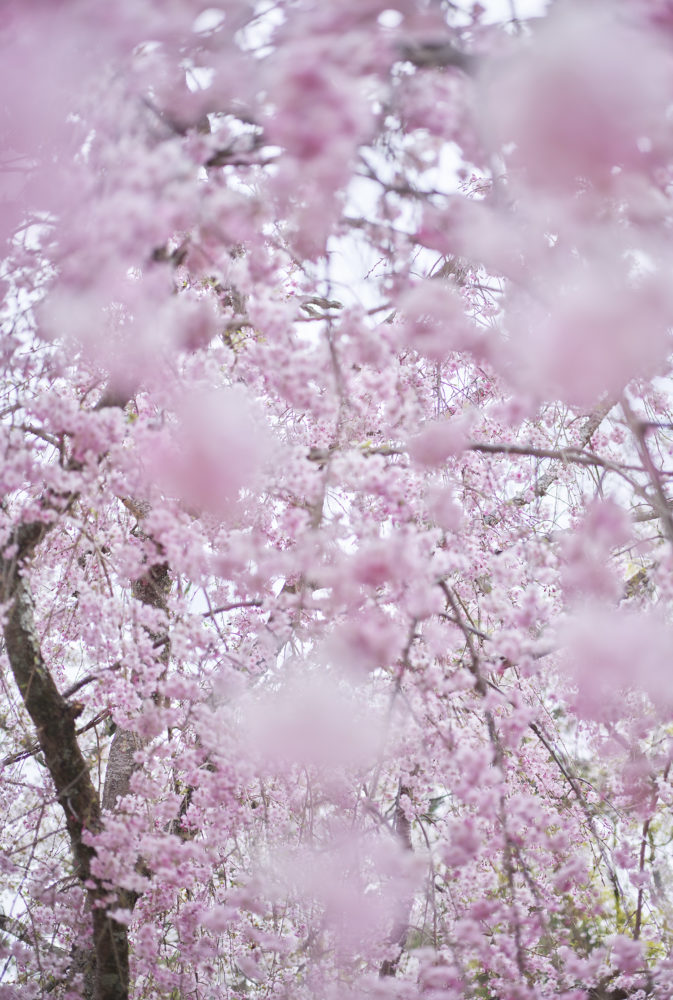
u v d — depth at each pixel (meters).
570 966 3.28
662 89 1.61
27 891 3.38
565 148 1.64
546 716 3.98
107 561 3.95
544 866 3.54
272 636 3.16
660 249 2.04
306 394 2.59
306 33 1.83
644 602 3.28
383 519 3.18
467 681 2.80
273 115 1.88
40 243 2.66
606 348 1.67
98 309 2.43
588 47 1.56
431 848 3.19
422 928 3.47
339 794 3.22
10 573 2.87
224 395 2.45
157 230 2.09
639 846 3.74
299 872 2.98
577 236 2.00
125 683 3.07
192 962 3.48
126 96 2.25
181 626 3.00
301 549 2.63
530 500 3.92
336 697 2.53
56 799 3.38
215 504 2.29
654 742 4.00
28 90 2.10
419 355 3.62
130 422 2.92
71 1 1.94
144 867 3.37
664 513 2.64
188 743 3.60
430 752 3.08
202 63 2.19
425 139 2.36
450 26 2.04
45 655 4.41
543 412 4.04
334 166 1.95
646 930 4.36
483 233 2.21
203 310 2.44
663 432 3.65
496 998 3.48
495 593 2.75
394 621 3.11
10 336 2.76
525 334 2.42
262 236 2.60
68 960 3.63
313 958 3.18
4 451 2.59
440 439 2.84
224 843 3.54
